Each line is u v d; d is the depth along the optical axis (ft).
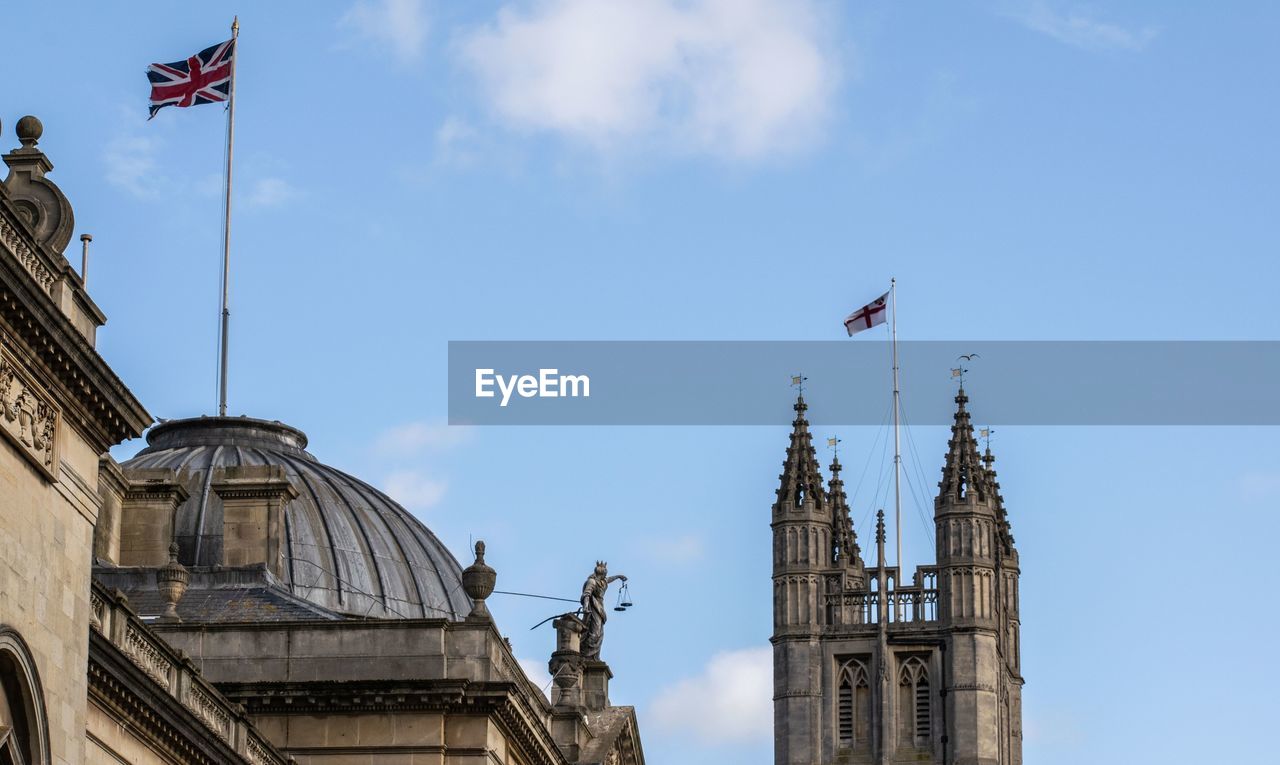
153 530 390.63
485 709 327.67
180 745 254.06
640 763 455.22
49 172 231.50
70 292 221.05
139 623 250.37
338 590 412.36
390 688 326.24
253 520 397.80
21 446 209.36
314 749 326.24
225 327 451.53
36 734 210.18
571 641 417.90
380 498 446.60
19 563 208.85
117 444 230.48
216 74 398.62
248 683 327.67
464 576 341.62
